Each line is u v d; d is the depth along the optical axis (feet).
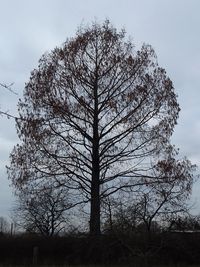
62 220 146.30
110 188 107.65
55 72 114.73
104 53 116.47
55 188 111.34
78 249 96.32
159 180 106.32
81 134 112.78
